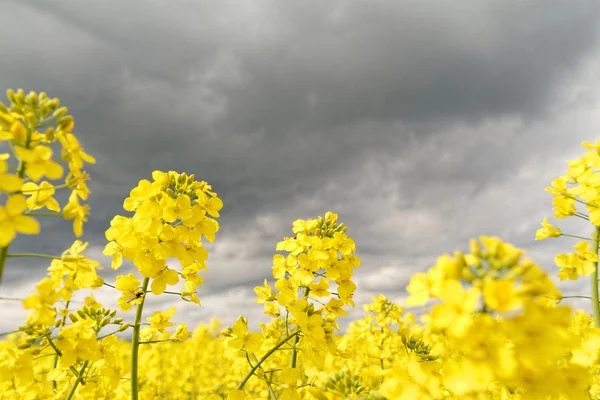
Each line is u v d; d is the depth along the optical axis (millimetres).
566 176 270
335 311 255
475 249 125
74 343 208
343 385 184
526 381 120
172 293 246
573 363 143
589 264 249
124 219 244
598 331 161
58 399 238
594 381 200
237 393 236
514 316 114
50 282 191
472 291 112
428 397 141
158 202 246
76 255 207
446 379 117
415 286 132
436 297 123
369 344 391
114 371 245
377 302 404
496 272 119
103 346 240
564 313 118
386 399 157
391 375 156
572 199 263
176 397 600
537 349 110
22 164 179
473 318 115
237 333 250
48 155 175
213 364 727
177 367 656
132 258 237
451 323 111
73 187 198
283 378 241
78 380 233
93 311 233
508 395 159
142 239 239
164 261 242
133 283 240
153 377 465
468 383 110
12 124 179
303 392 261
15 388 227
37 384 233
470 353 114
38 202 198
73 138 192
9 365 197
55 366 257
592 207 254
